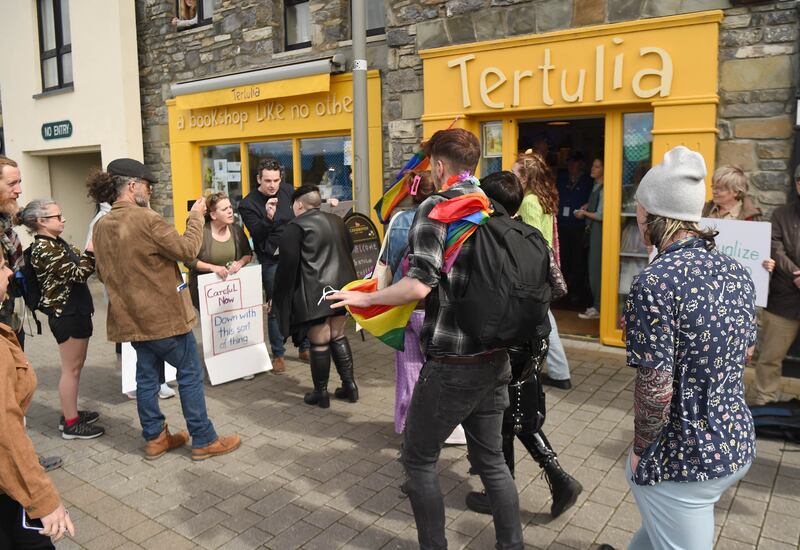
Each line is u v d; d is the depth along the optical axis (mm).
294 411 4566
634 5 5211
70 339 4074
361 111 6297
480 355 2344
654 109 5223
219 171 8898
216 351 5129
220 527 3100
